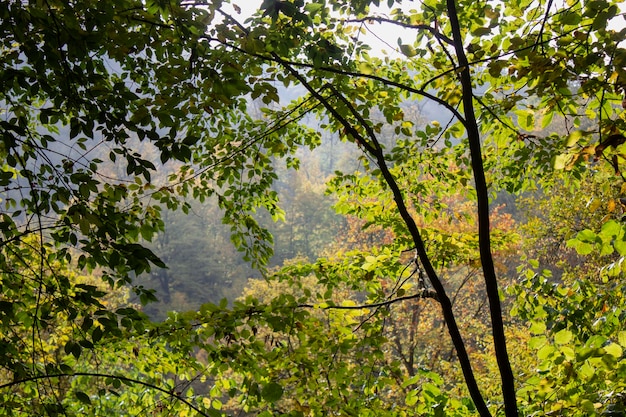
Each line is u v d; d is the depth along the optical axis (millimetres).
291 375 3568
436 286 3580
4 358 2805
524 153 4688
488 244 3369
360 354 3455
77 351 2500
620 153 2328
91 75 2617
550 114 3117
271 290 22250
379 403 3447
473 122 3424
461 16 4191
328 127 4906
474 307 19656
